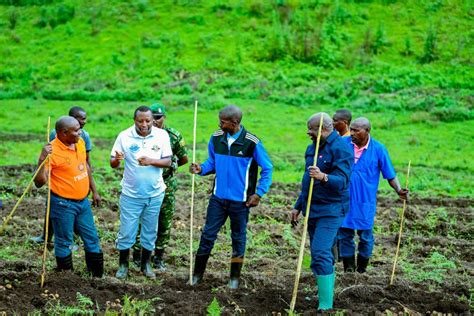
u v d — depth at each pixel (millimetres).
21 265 8898
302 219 13156
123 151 8359
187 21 43219
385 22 41531
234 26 42188
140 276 8734
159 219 9141
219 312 6871
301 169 20312
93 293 7672
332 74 36031
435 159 22797
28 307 7246
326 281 7422
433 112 28984
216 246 10891
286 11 41656
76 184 8164
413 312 7387
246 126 27672
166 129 8992
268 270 9602
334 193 7543
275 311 7527
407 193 8781
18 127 27391
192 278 8391
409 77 34750
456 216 14273
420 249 11273
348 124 9508
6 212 12523
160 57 39500
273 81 35625
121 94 34438
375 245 11547
